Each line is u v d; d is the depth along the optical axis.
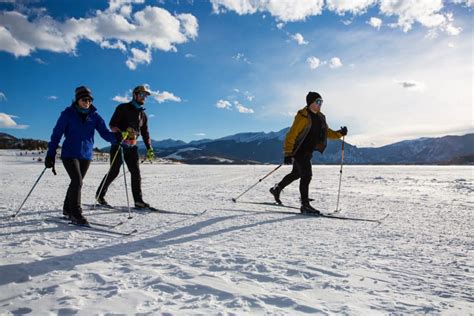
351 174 25.39
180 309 1.86
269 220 4.91
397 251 3.27
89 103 4.50
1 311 1.84
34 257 2.81
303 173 5.65
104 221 4.56
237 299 2.02
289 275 2.50
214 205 6.48
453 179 18.08
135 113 5.61
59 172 21.48
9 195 7.72
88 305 1.90
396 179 18.00
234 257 2.91
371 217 5.44
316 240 3.69
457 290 2.25
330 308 1.92
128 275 2.41
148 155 6.01
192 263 2.73
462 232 4.24
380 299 2.07
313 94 5.56
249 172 27.41
